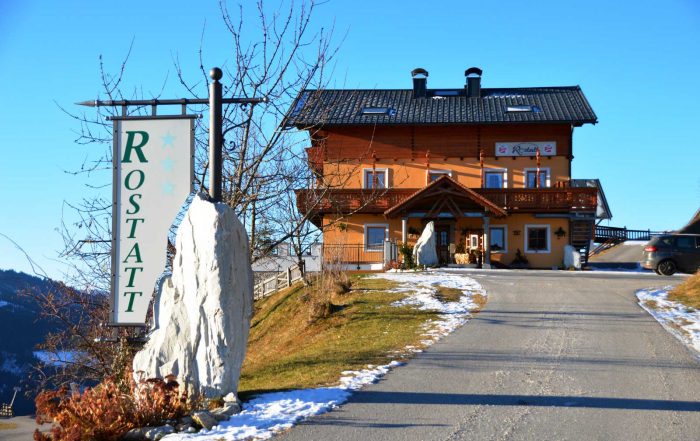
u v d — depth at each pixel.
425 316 17.48
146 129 9.41
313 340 17.12
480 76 42.84
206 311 8.69
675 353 12.40
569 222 38.12
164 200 9.34
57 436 7.59
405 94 43.28
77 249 14.64
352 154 39.38
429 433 7.64
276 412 8.48
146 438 7.60
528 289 21.95
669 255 27.84
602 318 16.44
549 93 42.31
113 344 13.12
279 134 13.73
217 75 9.25
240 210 13.88
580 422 8.06
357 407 8.81
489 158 39.09
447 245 38.38
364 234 38.50
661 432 7.68
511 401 9.08
